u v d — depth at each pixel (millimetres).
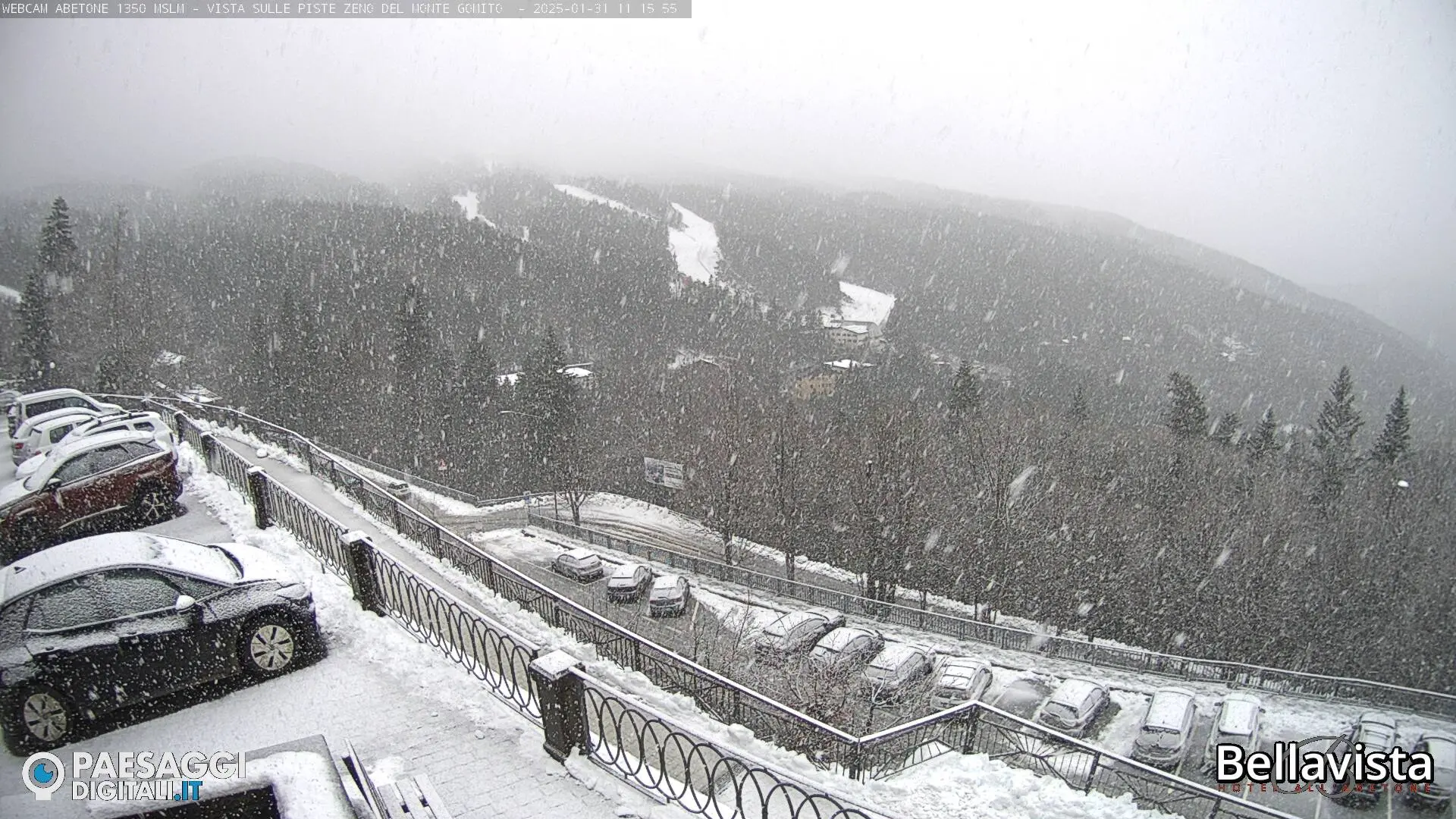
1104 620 29906
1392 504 33094
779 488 33125
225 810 3957
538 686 6227
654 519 42156
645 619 21547
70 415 16859
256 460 18875
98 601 6762
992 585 29297
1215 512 31000
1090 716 15477
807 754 8602
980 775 7930
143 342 48312
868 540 29969
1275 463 41781
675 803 5738
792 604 24969
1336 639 26938
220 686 7312
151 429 15445
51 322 43375
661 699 8961
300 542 11312
